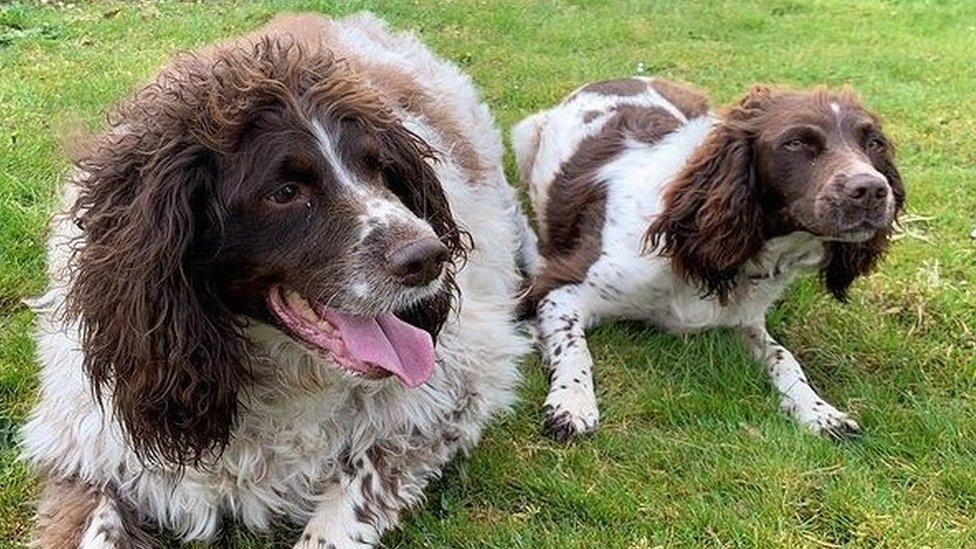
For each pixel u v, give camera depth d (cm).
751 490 112
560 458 117
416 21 276
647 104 162
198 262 91
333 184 91
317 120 91
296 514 105
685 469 116
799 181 127
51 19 259
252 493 103
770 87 139
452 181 123
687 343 137
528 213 169
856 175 123
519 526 107
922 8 329
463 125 139
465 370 113
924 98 228
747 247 132
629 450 119
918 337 139
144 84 104
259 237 90
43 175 160
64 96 194
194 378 91
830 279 139
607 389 130
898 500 112
